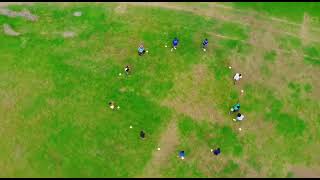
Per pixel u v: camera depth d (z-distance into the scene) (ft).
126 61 150.10
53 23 158.40
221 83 146.61
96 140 134.62
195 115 140.05
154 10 163.43
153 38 155.94
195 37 157.17
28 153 131.95
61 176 128.88
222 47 154.81
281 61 152.66
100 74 146.92
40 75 145.89
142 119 138.72
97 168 130.31
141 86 145.07
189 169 130.82
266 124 139.33
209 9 165.37
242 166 131.95
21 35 154.20
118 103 141.38
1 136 134.31
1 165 129.80
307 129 138.82
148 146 134.00
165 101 142.41
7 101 140.36
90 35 155.63
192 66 149.89
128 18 160.66
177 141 135.13
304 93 145.89
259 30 160.25
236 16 163.84
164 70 148.56
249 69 150.30
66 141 134.21
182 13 163.43
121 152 132.87
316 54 155.02
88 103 141.08
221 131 137.49
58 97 141.79
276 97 144.56
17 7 161.58
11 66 147.33
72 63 148.97
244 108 142.00
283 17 164.14
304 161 133.49
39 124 136.77
